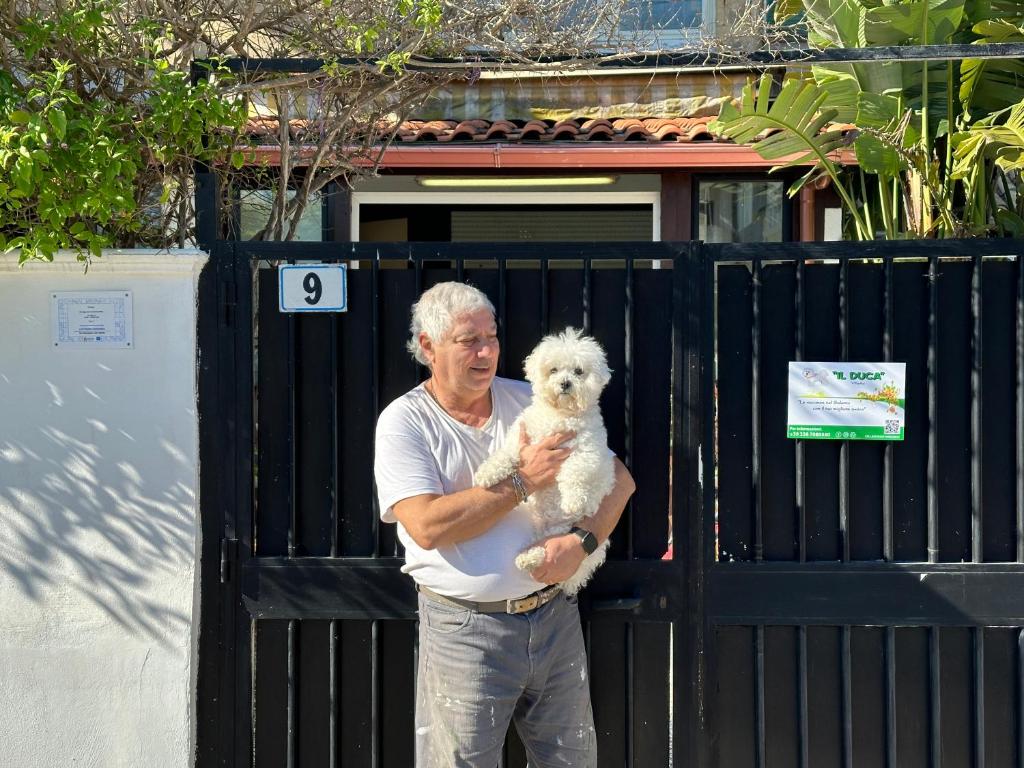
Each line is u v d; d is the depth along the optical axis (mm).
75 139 2867
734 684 3139
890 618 3080
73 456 3053
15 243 2873
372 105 4109
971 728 3102
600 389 2697
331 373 3164
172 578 3062
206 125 3125
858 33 4777
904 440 3111
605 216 6996
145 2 3184
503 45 3311
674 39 4805
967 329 3094
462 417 2781
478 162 6035
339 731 3170
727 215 6586
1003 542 3111
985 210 4730
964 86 4672
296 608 3131
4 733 3076
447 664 2623
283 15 3492
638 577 3117
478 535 2561
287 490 3168
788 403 3098
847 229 5934
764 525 3141
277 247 3121
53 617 3072
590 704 2867
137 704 3072
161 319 3051
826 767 3131
